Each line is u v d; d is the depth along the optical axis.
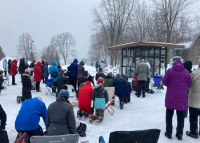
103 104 4.87
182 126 3.71
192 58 32.44
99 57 43.44
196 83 3.75
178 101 3.59
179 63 3.71
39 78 9.25
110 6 32.06
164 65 13.79
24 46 51.53
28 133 3.11
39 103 3.30
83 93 5.15
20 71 12.12
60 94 3.08
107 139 3.79
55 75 8.34
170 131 3.80
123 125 4.70
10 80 13.52
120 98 6.38
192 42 32.34
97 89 4.90
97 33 32.62
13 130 4.28
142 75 8.13
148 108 6.51
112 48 15.31
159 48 13.60
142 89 9.15
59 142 2.23
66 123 2.94
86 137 3.90
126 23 32.91
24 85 6.84
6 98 7.75
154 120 5.12
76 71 8.01
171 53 33.66
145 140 2.34
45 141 2.21
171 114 3.79
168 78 3.73
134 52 13.87
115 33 33.41
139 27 35.59
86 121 4.98
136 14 35.22
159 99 7.98
